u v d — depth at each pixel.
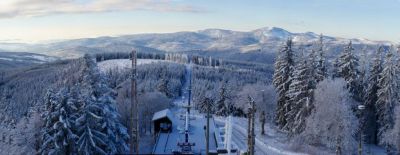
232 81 193.12
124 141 46.34
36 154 42.19
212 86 181.62
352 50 65.94
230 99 110.69
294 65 72.19
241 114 110.12
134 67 32.94
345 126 56.41
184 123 82.25
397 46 63.69
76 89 41.88
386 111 61.19
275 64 76.81
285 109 73.12
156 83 157.62
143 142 62.81
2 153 50.16
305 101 62.97
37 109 52.06
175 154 53.16
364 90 66.69
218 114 108.50
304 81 63.84
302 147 59.12
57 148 38.22
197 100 135.75
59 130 38.88
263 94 84.62
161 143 61.25
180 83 190.88
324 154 56.41
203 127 79.06
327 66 68.75
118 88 100.38
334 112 57.12
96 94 43.44
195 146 60.09
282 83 73.06
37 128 46.88
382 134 60.81
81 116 39.38
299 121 63.34
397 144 56.69
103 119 41.47
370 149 62.91
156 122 71.94
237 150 53.66
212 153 53.59
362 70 67.75
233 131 75.38
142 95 88.50
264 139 67.88
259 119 86.31
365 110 65.31
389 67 60.94
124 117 66.62
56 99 39.72
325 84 59.91
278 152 58.16
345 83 61.34
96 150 40.50
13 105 182.50
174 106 132.62
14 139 50.62
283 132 73.19
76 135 39.09
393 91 61.16
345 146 56.12
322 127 57.38
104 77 46.31
